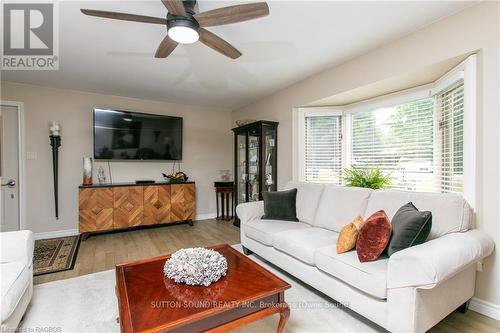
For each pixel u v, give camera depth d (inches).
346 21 83.9
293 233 92.0
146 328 42.8
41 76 131.5
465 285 68.3
